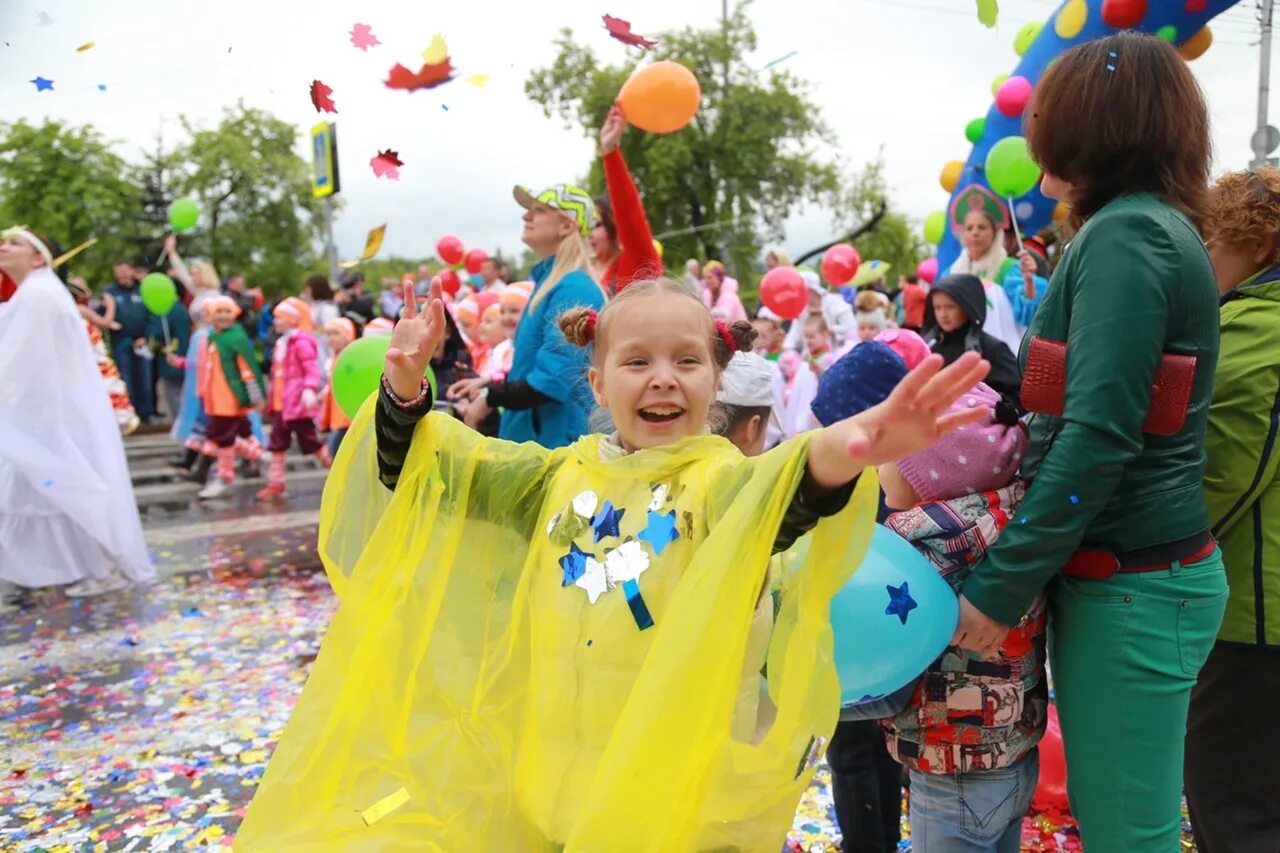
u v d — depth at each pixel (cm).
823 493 144
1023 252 484
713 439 165
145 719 375
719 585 143
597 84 1820
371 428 186
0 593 538
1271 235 216
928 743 191
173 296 1004
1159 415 172
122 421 663
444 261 995
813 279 762
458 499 178
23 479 507
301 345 867
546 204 362
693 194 1930
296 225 2203
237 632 475
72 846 286
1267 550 210
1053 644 192
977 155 605
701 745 143
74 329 510
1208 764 226
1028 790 195
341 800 172
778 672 157
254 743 353
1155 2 494
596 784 141
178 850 284
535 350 361
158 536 686
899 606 181
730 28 1780
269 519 749
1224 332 213
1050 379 180
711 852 152
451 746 171
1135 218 172
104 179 1847
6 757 343
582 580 161
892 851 245
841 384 231
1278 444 206
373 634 175
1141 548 178
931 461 195
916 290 694
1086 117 181
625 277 356
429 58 218
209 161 2072
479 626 176
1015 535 176
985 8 200
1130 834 180
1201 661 181
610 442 177
